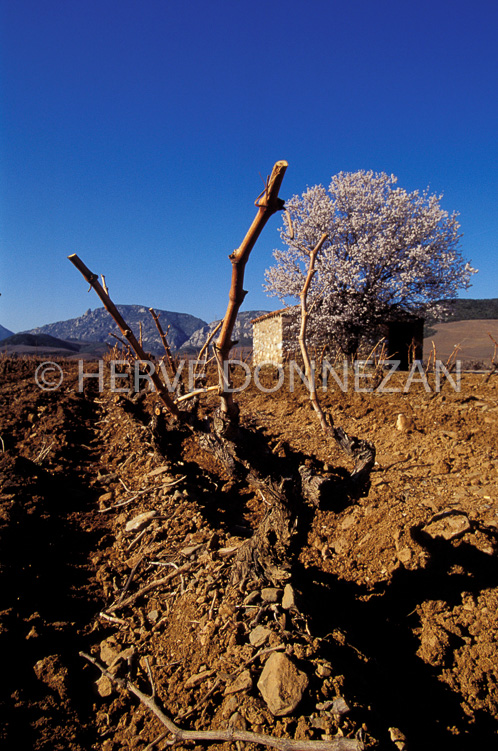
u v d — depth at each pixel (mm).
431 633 3693
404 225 22297
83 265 2443
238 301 2371
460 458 6641
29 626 3385
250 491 6586
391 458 7086
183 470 6801
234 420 3264
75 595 3977
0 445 7328
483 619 3766
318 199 22656
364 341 23719
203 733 2475
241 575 3705
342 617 3816
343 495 3652
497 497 5266
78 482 6402
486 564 4203
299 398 11375
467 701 3277
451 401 9805
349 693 2619
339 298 21500
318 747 2264
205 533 4766
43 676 3000
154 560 4391
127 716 2828
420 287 22000
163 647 3277
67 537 4875
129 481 6473
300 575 3859
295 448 7875
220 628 3209
